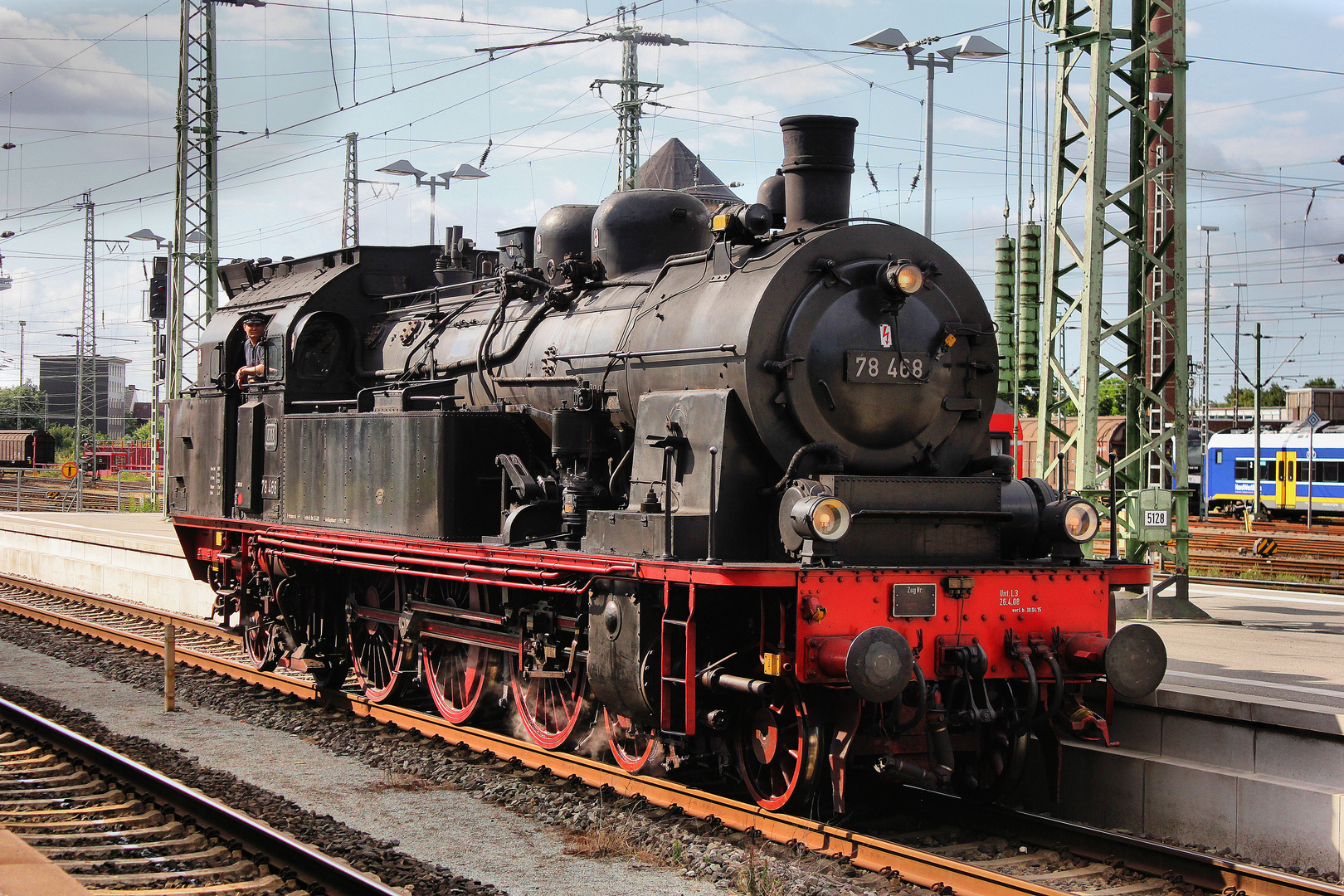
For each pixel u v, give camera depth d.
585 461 9.97
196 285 30.06
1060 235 14.94
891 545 8.34
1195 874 7.12
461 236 14.38
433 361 12.42
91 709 11.80
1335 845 7.38
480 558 9.97
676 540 8.30
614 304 10.29
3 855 6.56
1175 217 15.08
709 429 8.52
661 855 7.29
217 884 6.60
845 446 8.64
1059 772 8.50
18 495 34.81
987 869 7.46
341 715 11.85
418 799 8.67
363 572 12.58
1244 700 8.30
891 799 9.02
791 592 7.76
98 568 23.48
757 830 7.64
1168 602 14.53
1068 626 8.54
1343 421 64.69
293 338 13.42
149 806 8.02
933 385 8.95
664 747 8.77
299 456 13.17
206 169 29.92
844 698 7.92
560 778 9.16
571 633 9.86
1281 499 45.44
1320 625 13.92
